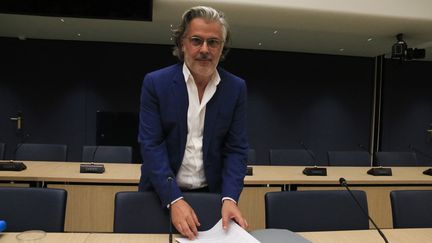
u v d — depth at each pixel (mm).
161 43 5789
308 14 3539
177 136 1249
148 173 1224
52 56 5695
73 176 2516
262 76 6250
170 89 1218
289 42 5426
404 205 1692
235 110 1299
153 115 1230
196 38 1117
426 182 2881
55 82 5727
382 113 6547
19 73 5641
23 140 5691
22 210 1415
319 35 4848
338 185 2770
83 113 5801
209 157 1298
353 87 6488
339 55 6410
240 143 1322
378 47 5547
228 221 1141
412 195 1719
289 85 6328
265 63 6242
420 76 6621
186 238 1109
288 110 6340
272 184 2701
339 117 6461
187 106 1230
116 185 2566
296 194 1582
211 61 1147
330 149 6461
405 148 6613
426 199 1724
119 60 5840
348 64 6461
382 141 6555
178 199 1149
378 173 2994
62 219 1427
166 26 4566
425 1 3613
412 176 3004
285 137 6352
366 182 2795
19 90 5652
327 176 2889
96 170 2670
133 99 5879
